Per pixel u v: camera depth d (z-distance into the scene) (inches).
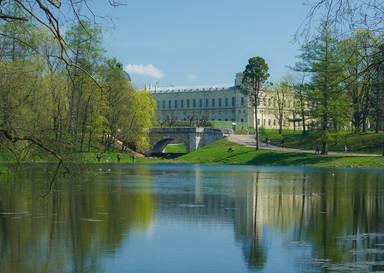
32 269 935.0
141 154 5487.2
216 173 3449.8
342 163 4116.6
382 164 3949.3
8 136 981.2
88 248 1085.8
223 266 957.8
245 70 5315.0
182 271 924.6
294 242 1157.1
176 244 1131.9
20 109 1346.0
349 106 3895.2
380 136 4677.7
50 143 1224.8
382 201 1859.0
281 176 3117.6
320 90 3900.1
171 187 2388.0
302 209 1667.1
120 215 1505.9
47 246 1101.1
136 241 1159.0
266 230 1296.8
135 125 5093.5
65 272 916.0
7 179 2234.3
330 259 1003.3
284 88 6176.2
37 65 1771.7
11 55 1465.3
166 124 7185.0
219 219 1461.6
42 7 681.0
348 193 2126.0
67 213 1521.9
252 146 5349.4
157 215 1520.7
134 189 2268.7
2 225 1322.6
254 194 2097.7
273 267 950.4
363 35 564.7
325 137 4254.4
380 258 1011.3
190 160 5068.9
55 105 1766.7
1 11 751.1
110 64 3838.6
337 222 1414.9
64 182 2422.5
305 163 4323.3
